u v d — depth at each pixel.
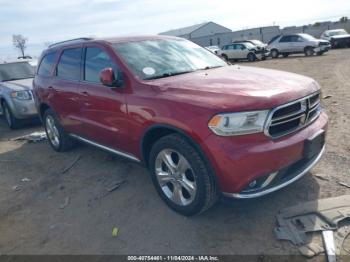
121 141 3.83
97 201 3.89
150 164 3.48
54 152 5.84
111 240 3.15
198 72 3.83
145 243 3.04
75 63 4.64
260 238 2.90
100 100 3.94
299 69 14.48
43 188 4.46
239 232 3.01
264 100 2.75
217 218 3.25
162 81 3.44
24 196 4.31
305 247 2.70
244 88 2.99
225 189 2.83
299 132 3.01
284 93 2.91
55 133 5.68
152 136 3.44
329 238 2.73
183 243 2.96
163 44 4.36
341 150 4.40
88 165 5.00
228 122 2.71
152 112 3.21
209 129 2.76
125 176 4.44
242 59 24.23
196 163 2.92
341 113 6.17
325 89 8.80
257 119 2.72
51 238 3.31
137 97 3.41
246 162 2.68
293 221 3.01
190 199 3.15
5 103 7.98
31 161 5.55
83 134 4.70
